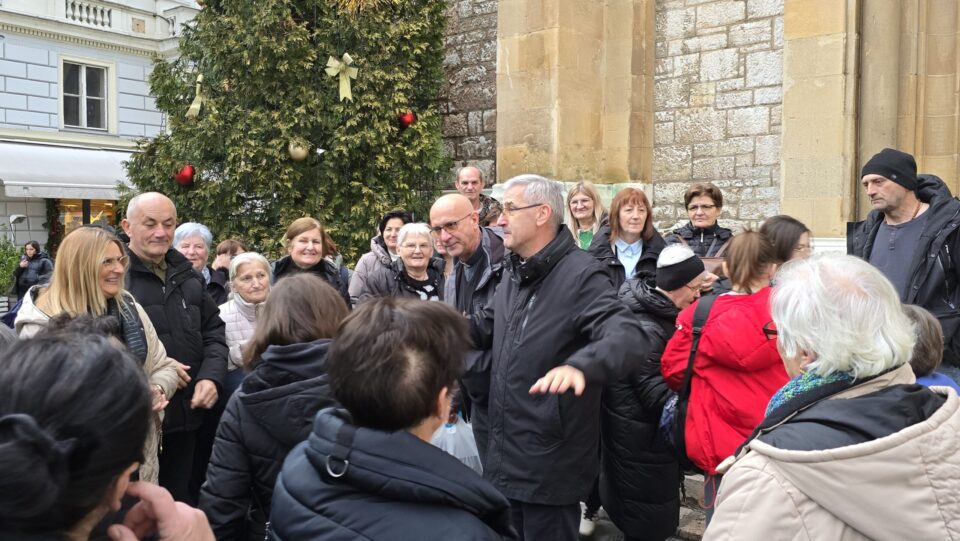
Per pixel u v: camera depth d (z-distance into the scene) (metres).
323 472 1.33
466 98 8.44
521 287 2.59
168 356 3.19
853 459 1.25
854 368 1.39
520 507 2.59
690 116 6.92
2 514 0.88
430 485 1.28
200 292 3.40
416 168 7.82
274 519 1.38
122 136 18.88
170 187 7.91
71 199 17.56
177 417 3.18
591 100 7.14
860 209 5.80
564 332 2.44
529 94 7.04
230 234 7.60
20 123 17.02
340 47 7.65
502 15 7.23
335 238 7.59
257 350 2.14
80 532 0.99
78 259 2.66
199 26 7.88
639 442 2.99
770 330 2.33
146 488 1.17
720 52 6.70
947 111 5.59
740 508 1.33
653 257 4.25
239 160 7.44
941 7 5.58
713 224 5.09
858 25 5.72
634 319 2.35
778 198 6.34
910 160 3.61
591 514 3.79
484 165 8.27
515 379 2.50
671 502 3.07
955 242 3.42
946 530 1.20
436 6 7.96
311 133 7.67
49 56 17.44
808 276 1.49
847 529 1.26
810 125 5.91
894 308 1.43
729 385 2.44
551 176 6.89
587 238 4.93
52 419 0.93
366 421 1.36
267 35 7.41
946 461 1.24
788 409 1.44
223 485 2.05
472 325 2.81
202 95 7.68
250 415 2.05
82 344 1.02
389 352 1.33
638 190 4.36
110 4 18.41
